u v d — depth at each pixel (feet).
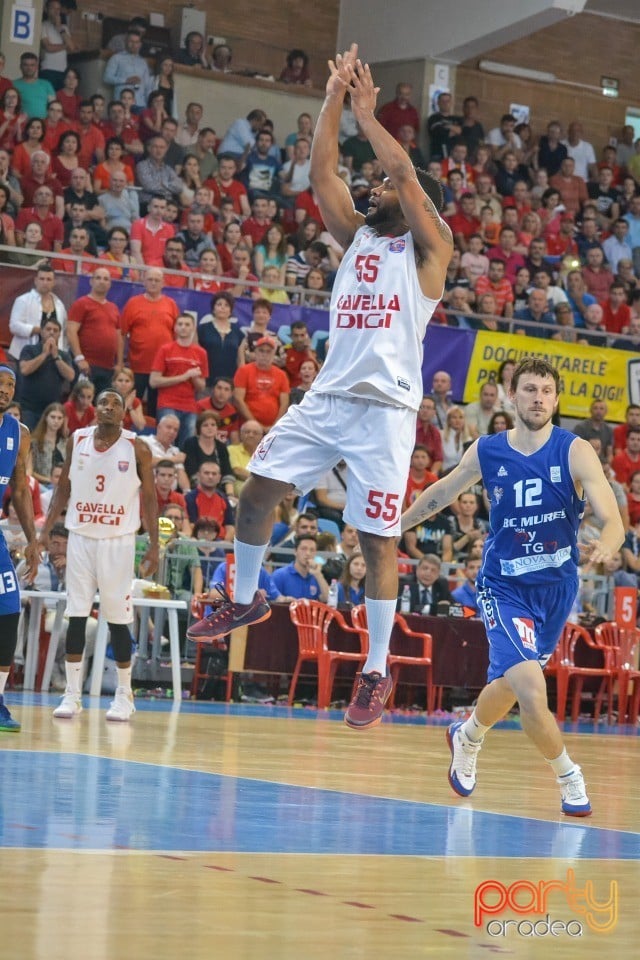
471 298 65.92
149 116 66.95
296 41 82.02
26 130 60.90
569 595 19.71
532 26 74.74
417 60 79.46
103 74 69.31
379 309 17.06
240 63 79.92
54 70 68.64
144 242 59.77
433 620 46.52
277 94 75.41
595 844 15.70
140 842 13.38
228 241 62.44
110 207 61.36
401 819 16.88
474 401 61.52
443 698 48.16
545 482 19.30
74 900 10.30
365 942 9.50
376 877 12.28
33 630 40.78
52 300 51.29
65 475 31.73
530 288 70.13
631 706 50.98
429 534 52.13
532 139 85.10
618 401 65.21
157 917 9.90
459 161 75.66
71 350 51.70
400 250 17.15
